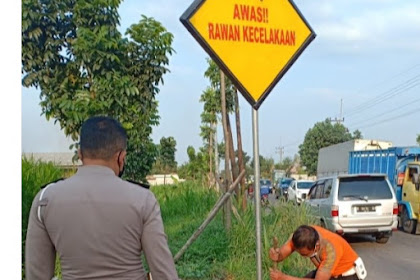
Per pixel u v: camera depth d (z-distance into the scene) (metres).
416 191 13.84
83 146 2.29
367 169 19.22
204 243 7.48
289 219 8.26
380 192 11.51
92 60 5.98
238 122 10.20
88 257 2.11
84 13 6.04
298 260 6.98
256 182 3.50
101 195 2.15
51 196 2.19
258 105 3.46
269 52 3.49
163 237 2.22
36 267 2.20
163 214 11.83
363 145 22.30
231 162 9.77
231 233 7.56
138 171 6.91
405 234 14.09
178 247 7.52
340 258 4.31
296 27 3.59
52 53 6.05
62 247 2.13
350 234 11.70
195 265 6.85
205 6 3.27
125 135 2.43
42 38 6.04
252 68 3.44
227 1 3.35
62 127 6.07
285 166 79.25
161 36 6.72
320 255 4.37
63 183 2.24
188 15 3.22
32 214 2.23
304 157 62.47
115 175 2.28
